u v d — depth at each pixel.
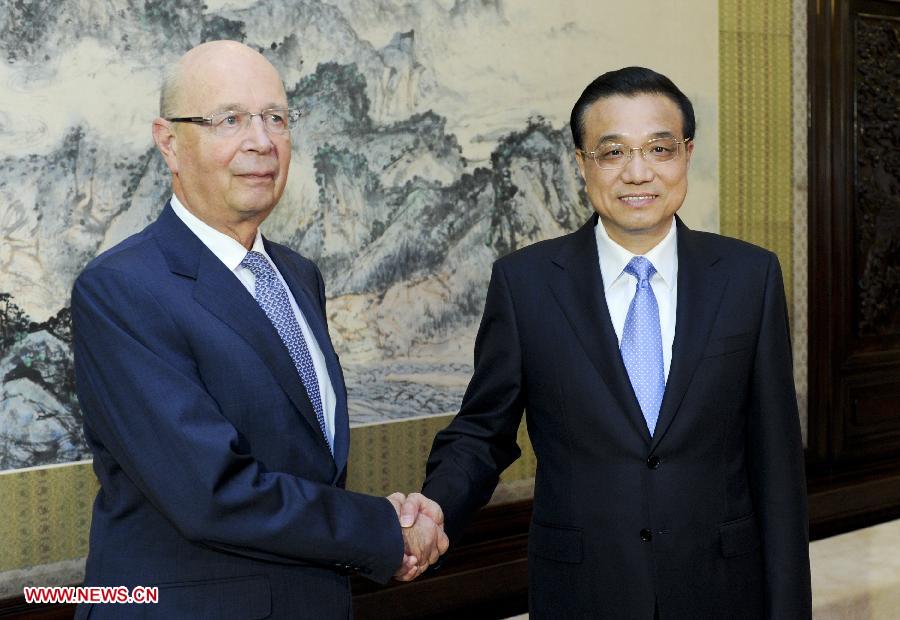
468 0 3.58
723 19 4.29
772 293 1.84
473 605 3.39
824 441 4.68
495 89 3.67
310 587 1.59
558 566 1.81
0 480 2.81
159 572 1.51
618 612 1.74
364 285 3.41
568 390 1.81
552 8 3.79
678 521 1.74
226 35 3.10
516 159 3.73
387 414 3.49
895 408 4.95
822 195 4.66
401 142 3.46
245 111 1.58
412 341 3.53
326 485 1.59
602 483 1.77
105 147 2.93
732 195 4.36
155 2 2.98
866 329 4.88
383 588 3.21
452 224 3.59
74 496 2.94
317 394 1.68
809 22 4.58
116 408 1.48
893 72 4.90
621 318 1.86
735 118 4.35
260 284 1.67
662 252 1.86
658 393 1.79
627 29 4.00
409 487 3.54
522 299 1.91
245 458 1.47
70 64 2.86
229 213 1.61
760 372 1.82
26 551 2.87
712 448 1.77
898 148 4.94
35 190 2.83
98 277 1.52
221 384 1.52
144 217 3.01
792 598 1.75
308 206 3.28
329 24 3.29
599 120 1.79
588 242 1.92
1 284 2.79
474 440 2.00
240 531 1.46
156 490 1.45
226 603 1.51
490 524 3.70
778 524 1.78
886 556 3.88
